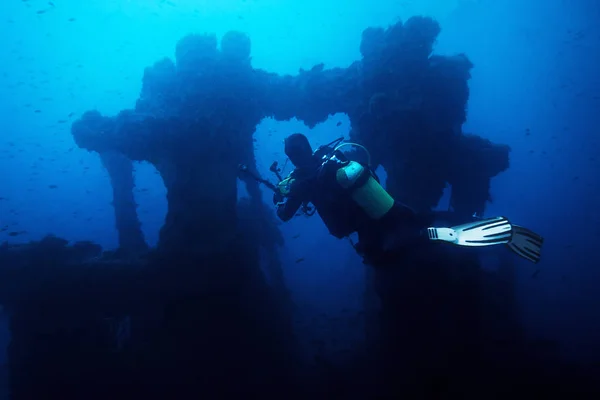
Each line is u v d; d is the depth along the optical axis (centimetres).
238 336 643
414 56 626
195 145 641
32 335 628
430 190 638
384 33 661
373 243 258
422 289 255
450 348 543
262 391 623
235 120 662
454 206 753
